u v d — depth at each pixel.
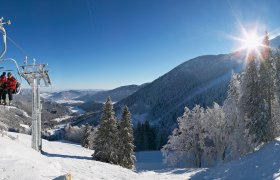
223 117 47.03
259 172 20.14
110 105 41.97
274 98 35.22
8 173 11.19
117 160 41.25
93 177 19.84
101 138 40.91
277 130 35.03
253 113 34.75
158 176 28.06
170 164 55.03
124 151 44.09
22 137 36.75
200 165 53.03
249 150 36.28
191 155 54.31
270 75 34.72
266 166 20.45
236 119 40.91
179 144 53.19
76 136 147.25
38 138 28.80
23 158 12.66
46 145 42.16
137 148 109.50
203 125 50.88
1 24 12.73
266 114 34.19
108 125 41.38
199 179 26.23
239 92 37.47
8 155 12.46
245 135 35.84
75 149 48.78
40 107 28.56
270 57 35.34
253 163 23.03
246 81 35.62
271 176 17.88
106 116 41.75
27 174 11.45
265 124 34.06
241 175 21.88
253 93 34.88
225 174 24.33
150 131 112.81
